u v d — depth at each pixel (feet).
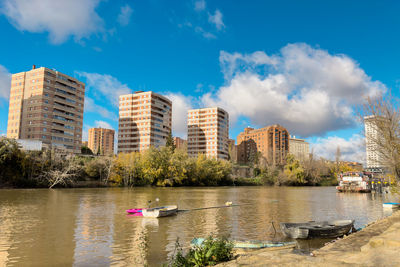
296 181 410.11
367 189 244.83
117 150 478.59
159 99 485.97
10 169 226.38
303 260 31.91
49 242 63.05
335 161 540.11
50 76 358.02
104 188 258.78
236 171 460.96
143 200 155.33
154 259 50.72
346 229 66.74
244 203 151.12
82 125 398.21
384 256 31.30
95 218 94.73
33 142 275.80
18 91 362.12
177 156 334.65
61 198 158.81
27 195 172.76
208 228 79.87
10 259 51.26
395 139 83.41
